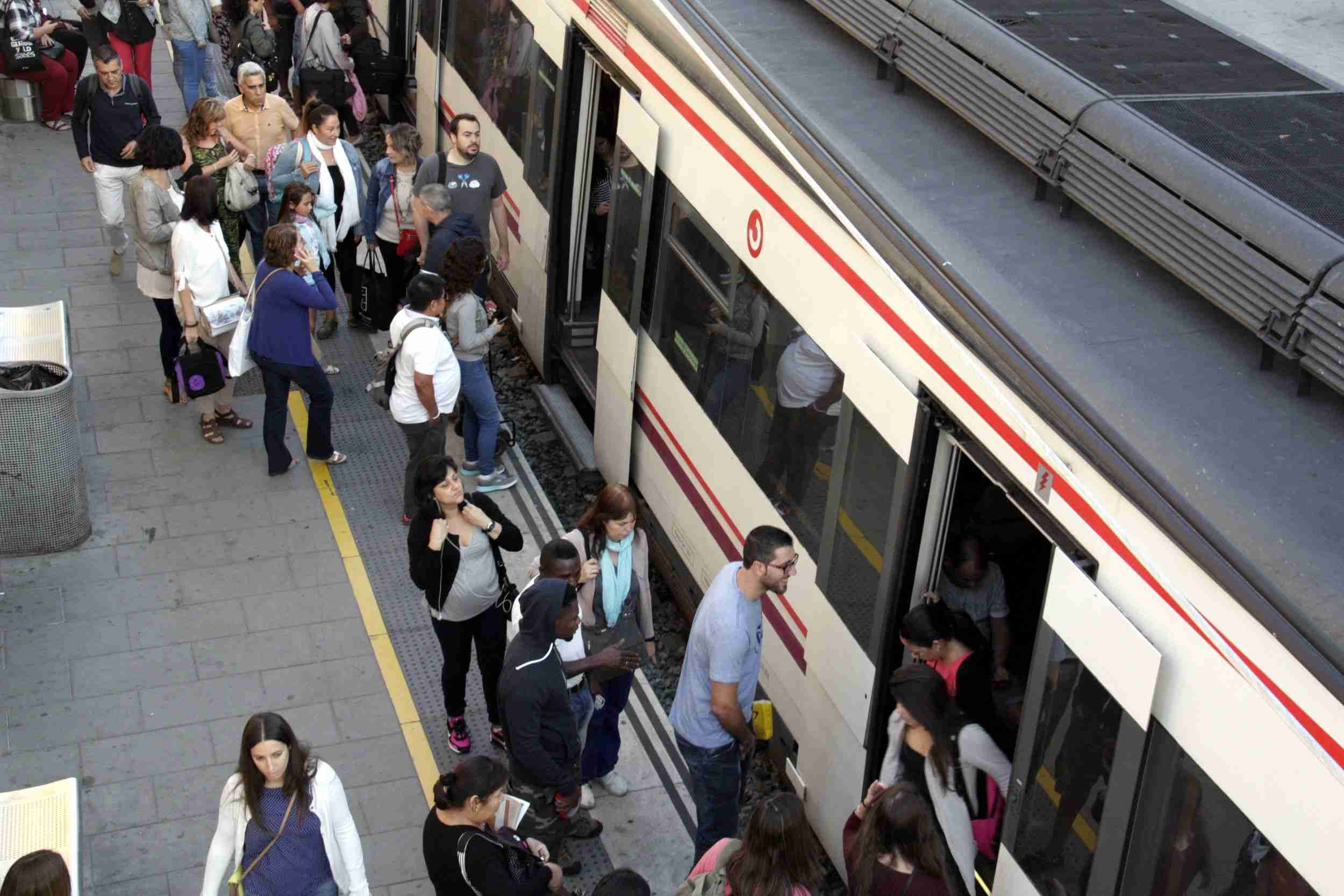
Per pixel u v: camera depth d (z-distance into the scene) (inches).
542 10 357.7
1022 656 254.8
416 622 314.2
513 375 411.2
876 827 192.1
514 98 388.2
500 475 362.9
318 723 285.0
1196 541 152.2
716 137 267.6
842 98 236.1
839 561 232.7
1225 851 153.9
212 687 291.9
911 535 211.5
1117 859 171.3
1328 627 138.6
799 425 244.4
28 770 269.0
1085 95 199.9
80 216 467.2
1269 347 170.4
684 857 263.7
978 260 191.8
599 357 342.3
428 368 309.6
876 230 205.8
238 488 352.2
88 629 304.5
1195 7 264.8
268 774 199.9
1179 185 180.7
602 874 258.7
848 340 223.8
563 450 382.6
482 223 372.8
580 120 348.8
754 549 220.5
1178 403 165.2
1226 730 152.1
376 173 388.2
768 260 251.0
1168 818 163.3
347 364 402.6
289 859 205.6
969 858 211.6
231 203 389.7
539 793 237.6
